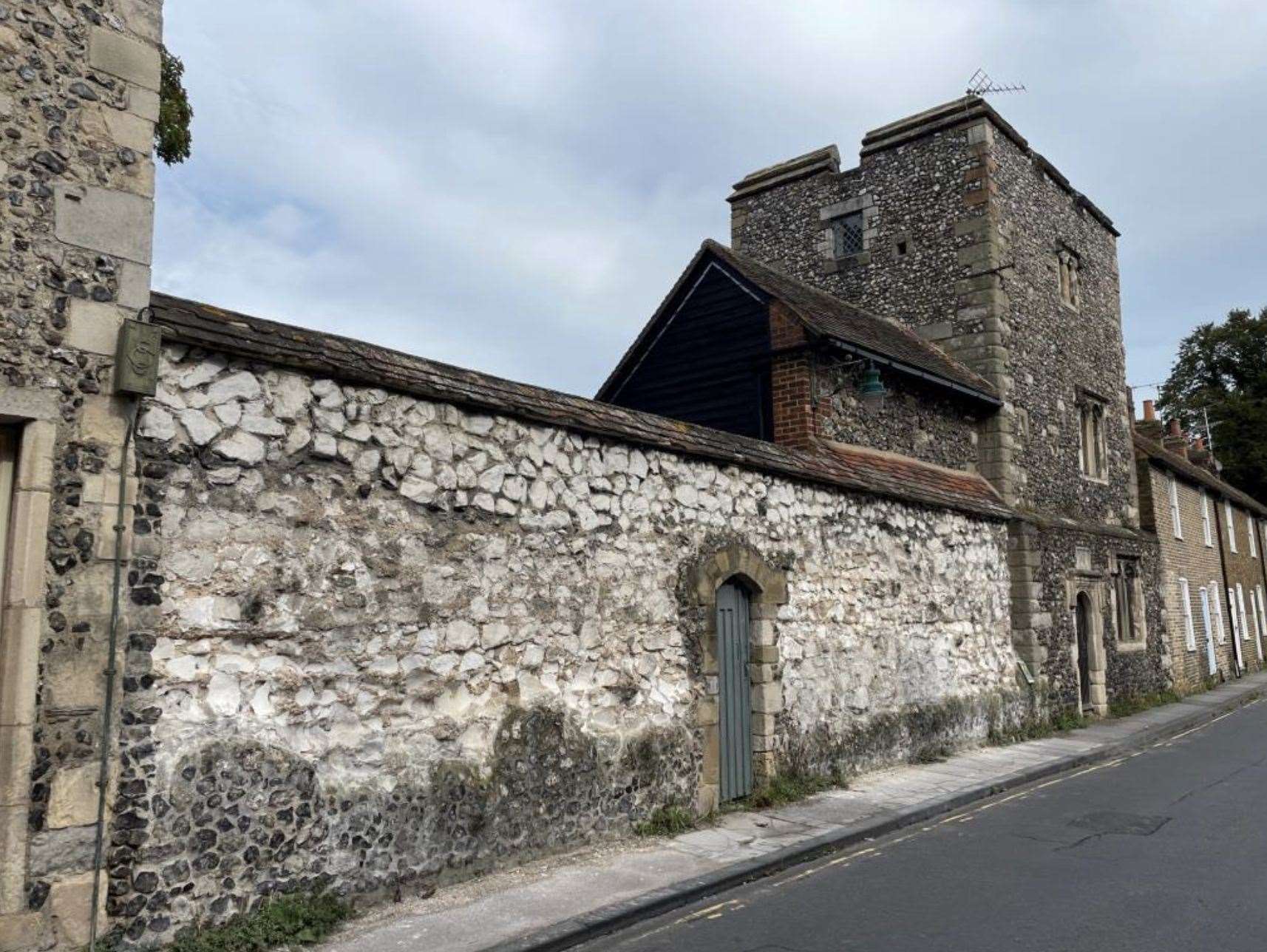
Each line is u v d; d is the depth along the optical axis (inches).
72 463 174.9
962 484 521.7
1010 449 566.9
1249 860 260.8
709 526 321.4
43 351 173.0
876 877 250.4
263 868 195.3
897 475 453.7
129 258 186.4
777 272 572.4
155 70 196.2
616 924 209.5
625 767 278.8
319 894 203.8
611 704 278.5
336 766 210.8
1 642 165.6
